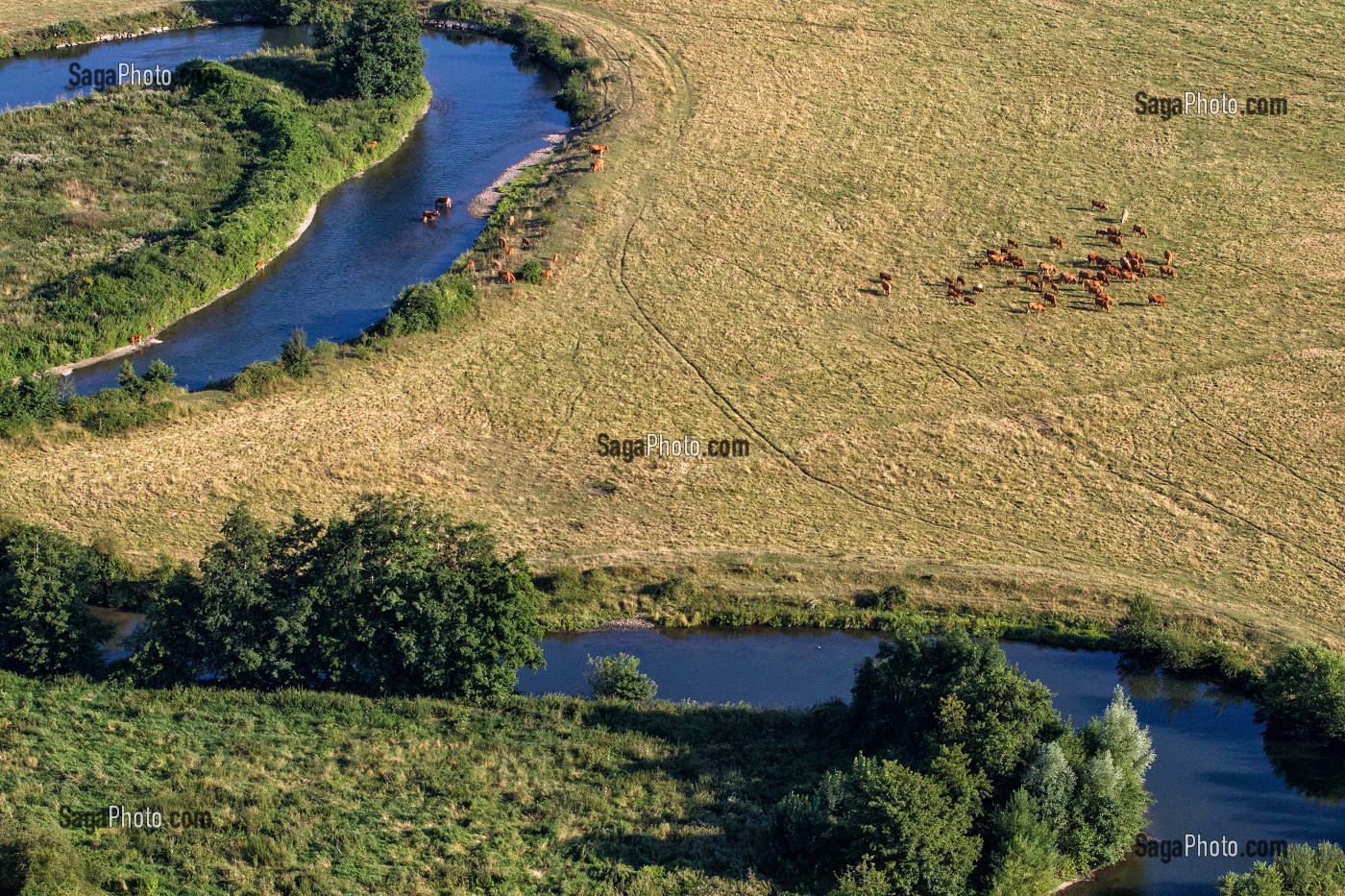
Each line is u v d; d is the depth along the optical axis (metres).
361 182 106.25
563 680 59.78
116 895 45.75
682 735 55.31
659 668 60.62
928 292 90.25
